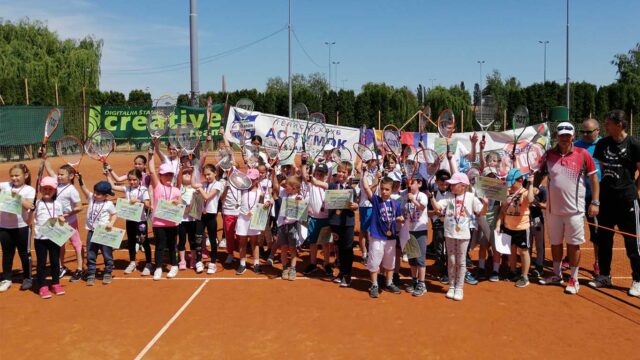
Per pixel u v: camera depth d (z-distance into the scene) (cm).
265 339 524
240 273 779
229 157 866
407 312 608
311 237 767
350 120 4169
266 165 843
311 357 483
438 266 820
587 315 600
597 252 767
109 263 726
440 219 756
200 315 594
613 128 672
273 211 866
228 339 524
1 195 655
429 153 889
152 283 727
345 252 715
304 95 4178
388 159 917
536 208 756
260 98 4228
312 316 592
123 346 508
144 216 793
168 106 911
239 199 791
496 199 671
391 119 4184
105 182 732
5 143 2297
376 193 704
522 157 895
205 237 905
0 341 521
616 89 3922
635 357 486
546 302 647
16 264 845
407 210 679
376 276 673
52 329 553
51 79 3719
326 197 704
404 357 484
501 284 730
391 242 673
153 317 588
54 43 3991
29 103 3108
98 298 658
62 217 670
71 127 2398
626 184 678
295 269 787
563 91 3947
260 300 651
